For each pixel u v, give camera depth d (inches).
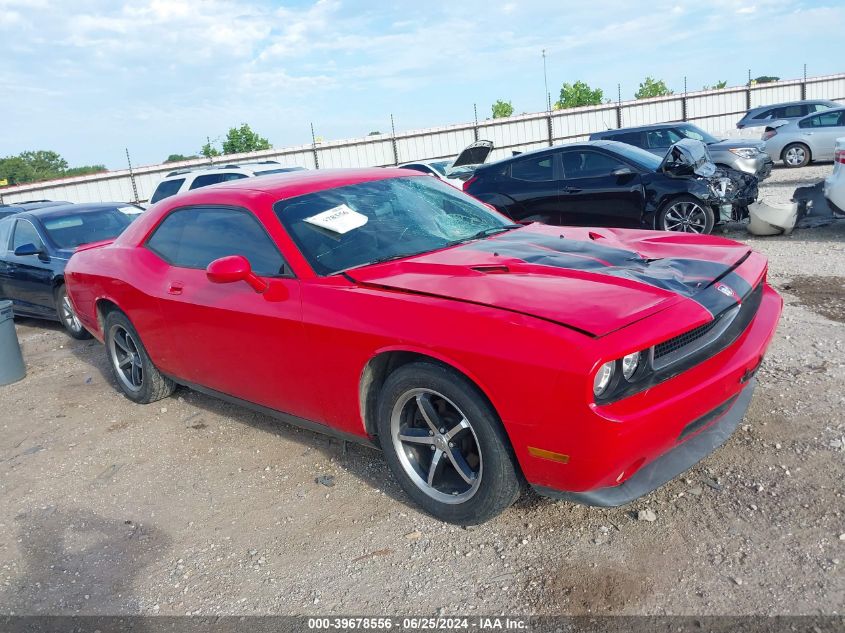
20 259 322.3
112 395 221.6
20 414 215.9
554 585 103.9
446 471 128.5
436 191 169.6
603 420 95.6
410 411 125.8
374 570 114.3
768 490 120.3
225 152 1368.1
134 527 139.3
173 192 526.9
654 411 99.7
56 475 167.9
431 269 126.7
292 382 140.3
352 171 171.6
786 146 719.1
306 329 131.0
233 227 154.6
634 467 103.8
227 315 148.7
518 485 112.8
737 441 138.6
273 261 141.9
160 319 172.6
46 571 127.7
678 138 577.9
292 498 141.6
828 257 304.0
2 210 503.8
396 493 137.6
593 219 368.8
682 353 106.6
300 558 120.7
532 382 99.1
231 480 153.3
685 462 114.1
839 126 693.3
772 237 368.8
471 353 105.3
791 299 240.4
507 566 110.0
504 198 389.4
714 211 350.0
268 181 166.1
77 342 307.1
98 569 126.4
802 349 185.9
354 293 125.9
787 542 106.0
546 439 100.7
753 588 97.3
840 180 335.3
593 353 94.8
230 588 115.3
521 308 106.7
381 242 142.3
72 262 216.1
